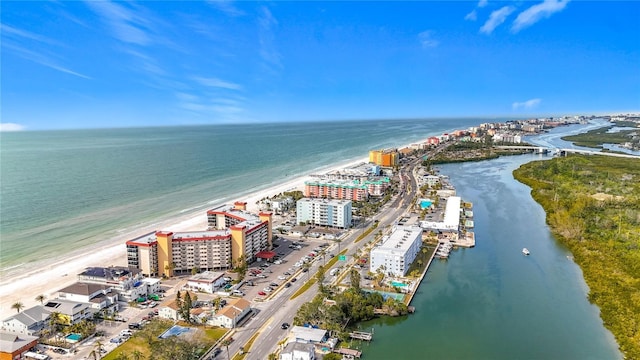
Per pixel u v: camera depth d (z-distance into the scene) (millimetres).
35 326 190625
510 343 189500
